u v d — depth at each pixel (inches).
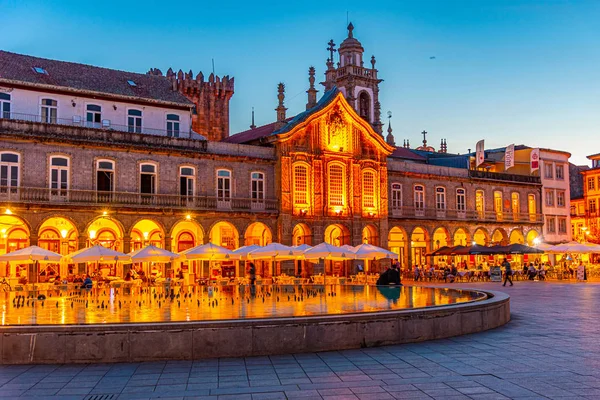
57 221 1749.5
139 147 1777.8
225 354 613.3
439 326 713.6
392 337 673.6
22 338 597.0
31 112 1680.6
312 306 907.4
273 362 587.2
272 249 1579.7
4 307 951.0
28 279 1653.5
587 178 3494.1
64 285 1341.0
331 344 641.6
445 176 2551.7
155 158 1823.3
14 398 470.6
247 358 607.2
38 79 1704.0
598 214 3410.4
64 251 1755.7
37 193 1610.5
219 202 1926.7
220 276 1910.7
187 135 1946.4
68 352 595.8
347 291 1251.8
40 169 1635.1
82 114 1760.6
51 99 1713.8
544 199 2977.4
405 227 2409.0
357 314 661.9
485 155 3129.9
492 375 522.9
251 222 1984.5
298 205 2080.5
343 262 2251.5
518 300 1248.2
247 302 1003.9
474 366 560.1
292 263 2053.4
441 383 497.4
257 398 460.4
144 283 1704.0
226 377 528.7
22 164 1610.5
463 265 2586.1
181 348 605.3
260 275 2055.9
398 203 2410.2
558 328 800.3
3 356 595.2
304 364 576.4
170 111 1920.5
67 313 845.2
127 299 1104.2
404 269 2362.2
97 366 581.0
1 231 1679.4
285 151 2054.6
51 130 1644.9
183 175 1879.9
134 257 1419.8
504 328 802.2
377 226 2278.5
